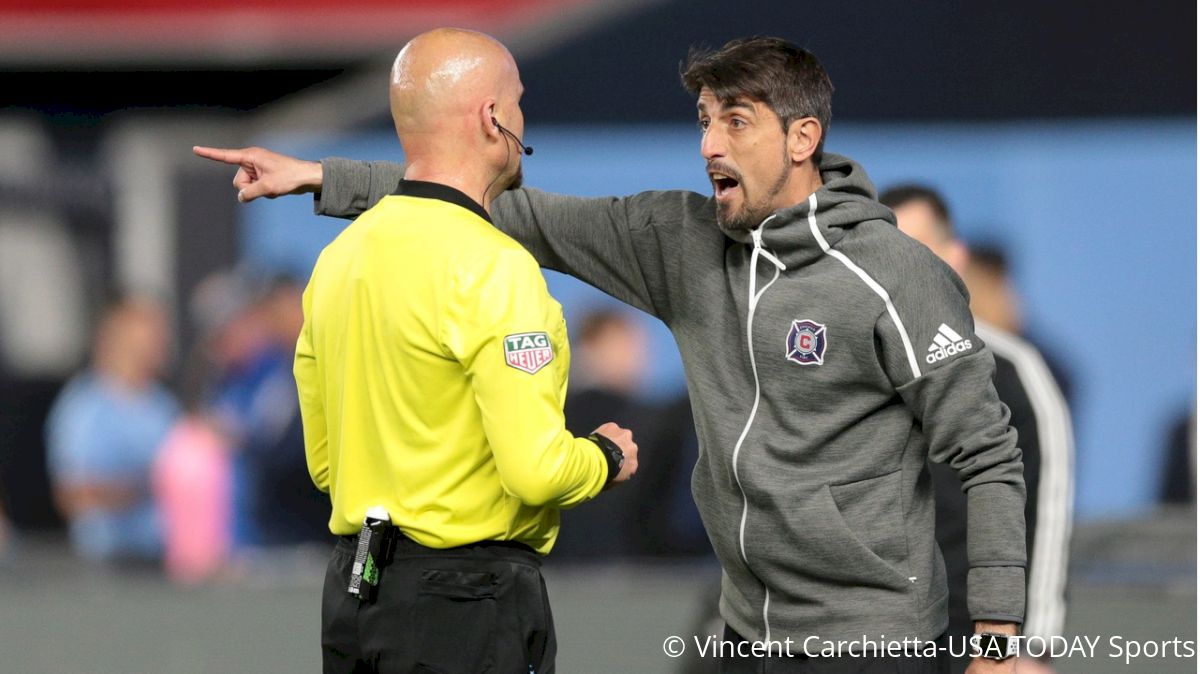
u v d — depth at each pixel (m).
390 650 8.73
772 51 9.02
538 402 8.34
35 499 25.59
